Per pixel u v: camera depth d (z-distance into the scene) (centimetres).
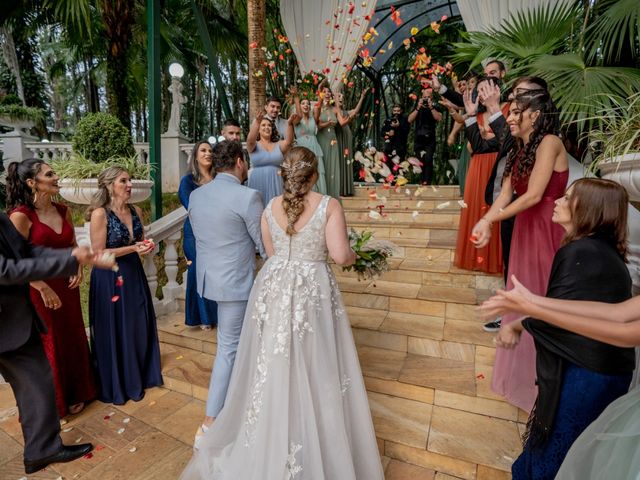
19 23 763
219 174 192
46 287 202
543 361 119
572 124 223
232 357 196
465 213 295
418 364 219
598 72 218
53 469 184
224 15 969
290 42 565
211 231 186
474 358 221
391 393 204
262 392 145
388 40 780
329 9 524
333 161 445
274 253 162
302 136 402
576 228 117
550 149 161
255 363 157
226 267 188
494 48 310
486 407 186
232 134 330
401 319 256
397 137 603
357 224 385
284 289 147
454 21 748
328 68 481
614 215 111
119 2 651
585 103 204
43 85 1238
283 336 142
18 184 209
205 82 1455
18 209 208
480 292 273
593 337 84
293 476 136
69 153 611
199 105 1513
